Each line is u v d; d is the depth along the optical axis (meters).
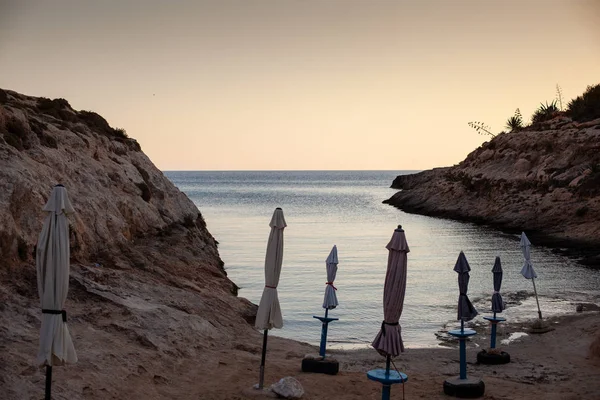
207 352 15.20
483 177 71.69
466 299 13.37
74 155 25.50
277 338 18.72
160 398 11.53
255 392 12.33
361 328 21.16
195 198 132.25
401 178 176.25
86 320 14.62
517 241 49.38
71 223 19.56
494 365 15.89
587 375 14.62
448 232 57.56
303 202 116.25
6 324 12.95
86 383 11.04
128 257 22.03
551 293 27.08
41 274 8.39
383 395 9.59
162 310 16.56
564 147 62.59
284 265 36.31
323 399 12.27
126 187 28.30
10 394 9.86
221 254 41.75
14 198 17.16
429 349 18.11
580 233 47.97
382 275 32.62
